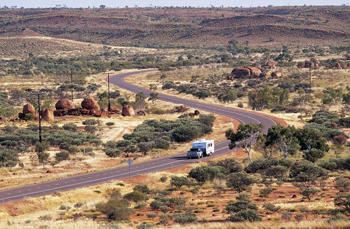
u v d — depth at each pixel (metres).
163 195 57.31
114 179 70.12
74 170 83.44
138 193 57.56
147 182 68.88
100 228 39.91
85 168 85.44
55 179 72.38
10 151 93.25
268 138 89.25
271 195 57.56
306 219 40.28
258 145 91.06
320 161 83.00
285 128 88.94
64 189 63.62
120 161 91.50
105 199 57.47
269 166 76.44
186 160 86.25
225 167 77.25
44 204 55.59
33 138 108.56
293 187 62.75
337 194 55.25
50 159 92.12
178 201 53.00
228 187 65.56
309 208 46.62
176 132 116.38
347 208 43.09
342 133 110.00
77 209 52.44
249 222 36.47
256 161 79.81
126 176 72.56
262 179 69.06
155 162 85.50
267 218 42.28
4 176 78.19
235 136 85.50
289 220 39.84
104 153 100.38
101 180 69.69
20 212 52.47
